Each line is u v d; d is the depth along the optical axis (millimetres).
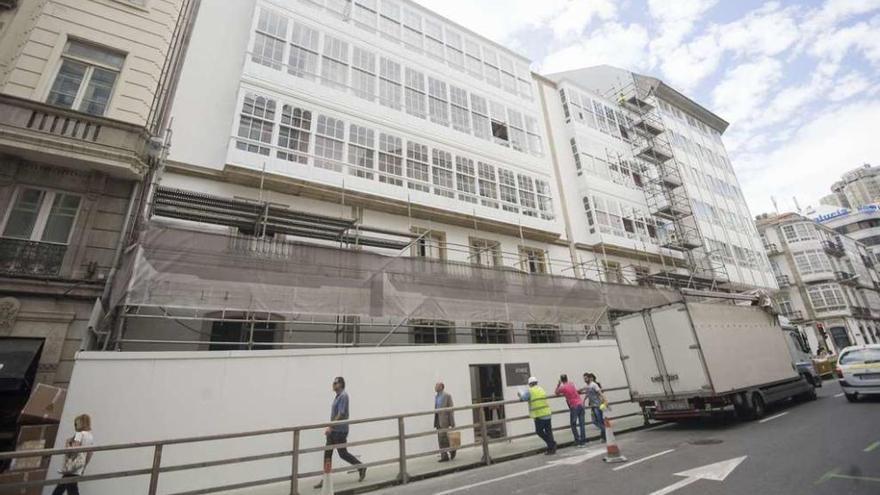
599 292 16672
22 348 8156
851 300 43062
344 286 10648
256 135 12484
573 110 24703
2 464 7738
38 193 9391
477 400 12688
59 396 7426
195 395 8125
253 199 12172
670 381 10344
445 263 12820
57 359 8398
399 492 6879
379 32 16734
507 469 7902
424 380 11023
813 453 6637
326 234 12516
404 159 15242
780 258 43656
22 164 9227
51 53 10094
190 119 12484
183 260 8992
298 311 9859
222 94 13320
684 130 32281
